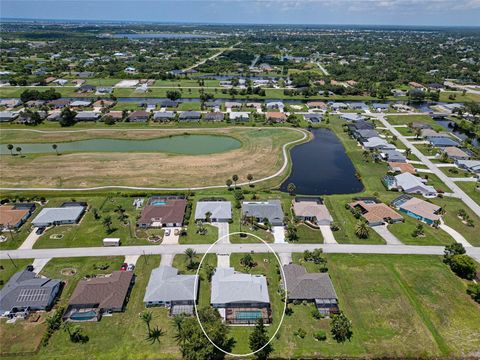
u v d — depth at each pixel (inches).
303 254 3363.7
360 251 3425.2
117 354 2365.9
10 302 2679.6
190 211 4023.1
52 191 4407.0
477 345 2472.9
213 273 3053.6
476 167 5167.3
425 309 2763.3
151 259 3257.9
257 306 2743.6
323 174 5147.6
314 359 2380.7
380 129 6958.7
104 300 2704.2
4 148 5757.9
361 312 2728.8
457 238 3646.7
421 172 5167.3
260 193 4475.9
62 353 2367.1
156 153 5615.2
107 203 4168.3
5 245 3417.8
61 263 3193.9
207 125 6953.7
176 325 2578.7
